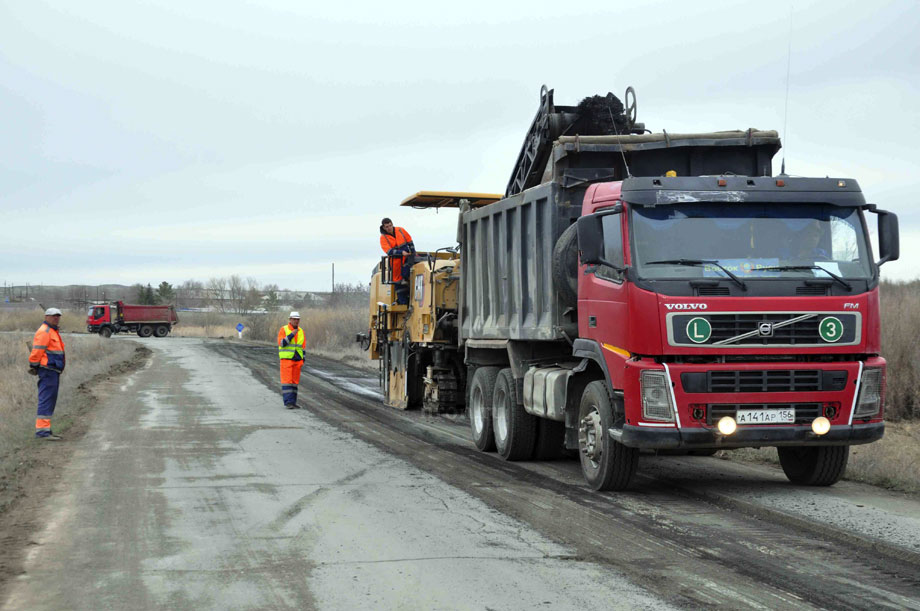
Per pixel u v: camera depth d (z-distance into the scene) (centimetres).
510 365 1276
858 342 859
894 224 888
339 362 3759
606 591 576
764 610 536
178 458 1196
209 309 13188
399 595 570
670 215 873
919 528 737
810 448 955
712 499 901
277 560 660
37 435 1393
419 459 1203
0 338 5150
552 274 1047
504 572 623
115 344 5216
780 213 879
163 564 650
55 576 620
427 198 1806
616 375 889
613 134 1205
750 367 845
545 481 1026
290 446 1321
